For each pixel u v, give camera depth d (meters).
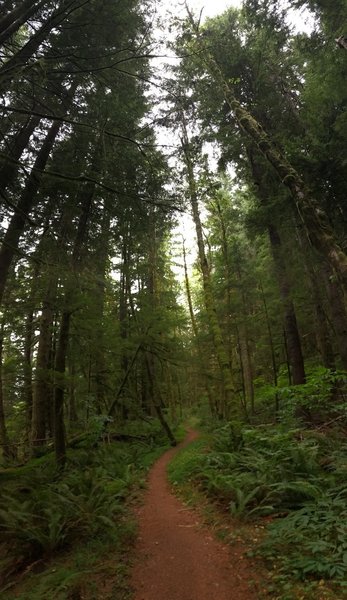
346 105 9.93
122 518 6.56
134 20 7.77
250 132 8.29
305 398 10.17
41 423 14.51
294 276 13.88
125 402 17.02
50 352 15.73
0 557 5.64
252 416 16.88
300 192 6.80
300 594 3.41
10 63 6.50
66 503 6.50
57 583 4.37
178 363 17.53
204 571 4.31
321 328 13.88
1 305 10.09
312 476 6.30
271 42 12.04
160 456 13.46
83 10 7.42
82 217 10.56
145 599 3.91
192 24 10.92
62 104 8.59
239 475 7.01
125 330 16.66
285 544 4.39
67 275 8.84
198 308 27.38
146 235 10.88
